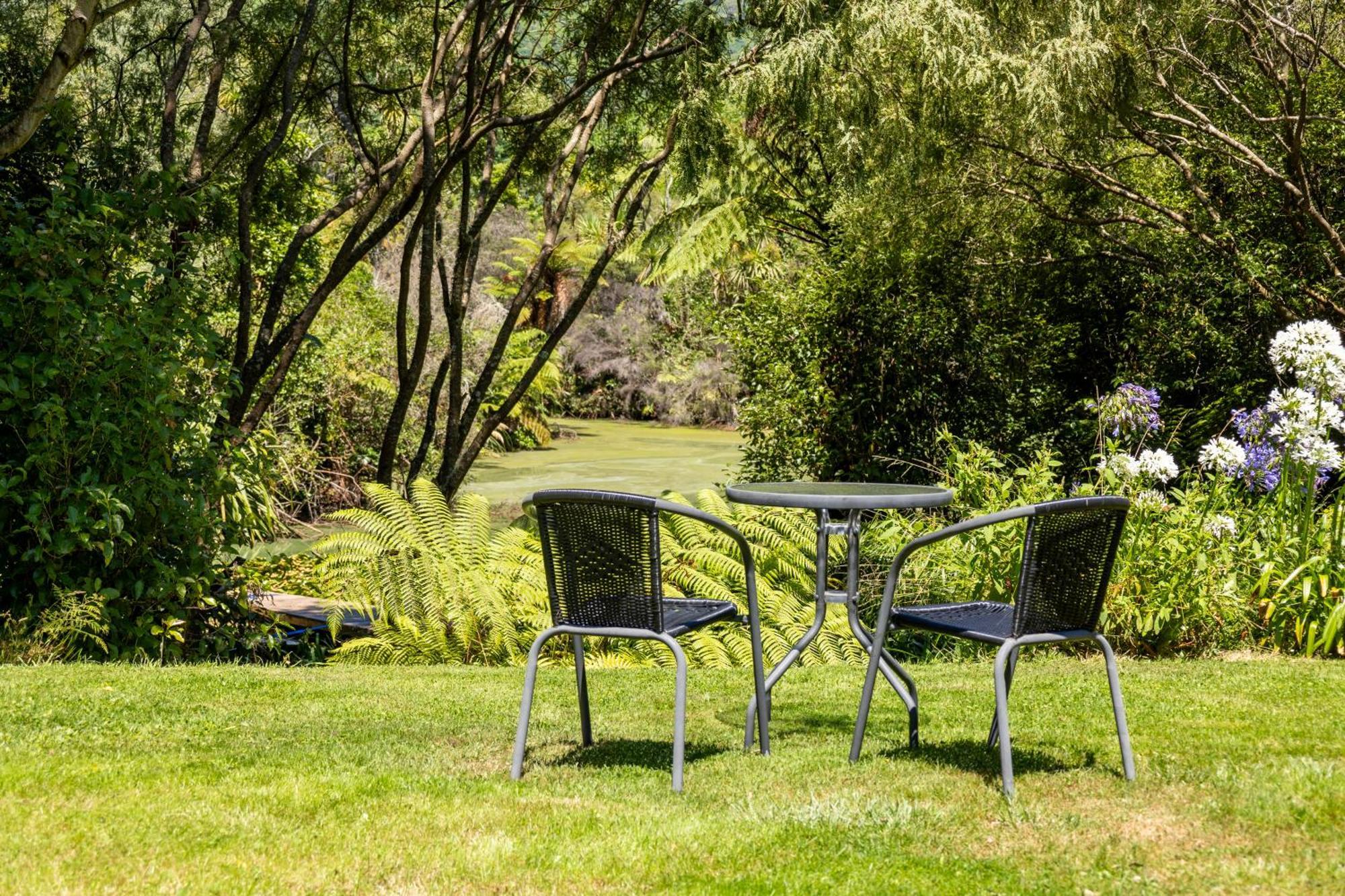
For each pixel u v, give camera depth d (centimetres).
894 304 1100
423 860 245
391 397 1584
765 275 1365
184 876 229
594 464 2292
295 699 452
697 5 951
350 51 1025
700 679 530
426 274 973
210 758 333
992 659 630
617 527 327
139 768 314
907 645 688
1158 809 285
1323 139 1130
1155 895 225
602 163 1219
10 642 532
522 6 976
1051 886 230
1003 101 939
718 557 704
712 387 3447
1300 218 1123
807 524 746
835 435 1111
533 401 2712
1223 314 1161
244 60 1001
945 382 1126
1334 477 777
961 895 227
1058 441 1162
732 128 1407
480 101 965
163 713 407
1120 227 1234
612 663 659
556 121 1130
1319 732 386
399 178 1066
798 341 1102
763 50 925
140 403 575
